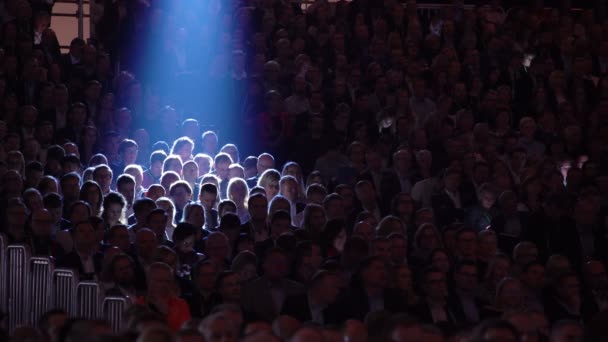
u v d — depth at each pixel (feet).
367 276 51.49
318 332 36.29
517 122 88.79
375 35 92.94
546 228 66.28
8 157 66.23
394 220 61.11
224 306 42.70
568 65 95.45
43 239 55.31
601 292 59.11
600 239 66.90
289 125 79.71
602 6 102.17
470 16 96.43
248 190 65.82
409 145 78.02
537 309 55.98
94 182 62.54
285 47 87.10
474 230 66.28
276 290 52.31
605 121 86.22
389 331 39.37
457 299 54.70
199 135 77.77
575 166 79.56
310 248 54.29
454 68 89.15
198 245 59.47
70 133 75.15
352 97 85.71
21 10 84.64
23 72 78.89
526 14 98.43
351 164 75.00
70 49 85.76
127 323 41.32
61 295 50.80
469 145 78.59
